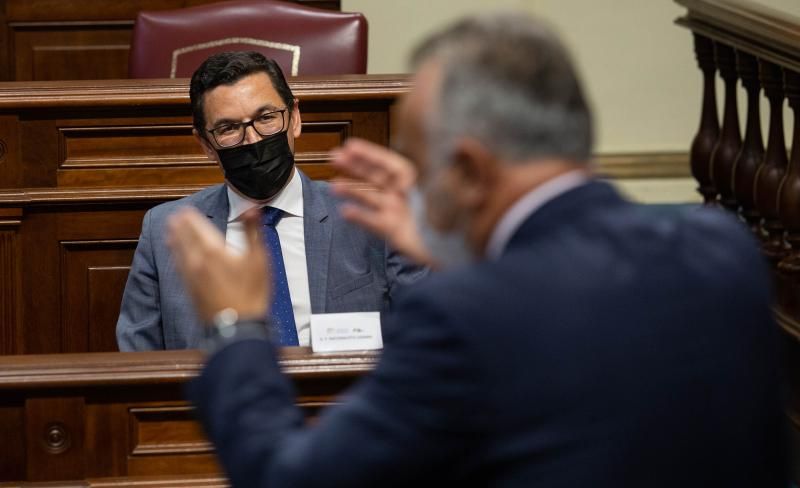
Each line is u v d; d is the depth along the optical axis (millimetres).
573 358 1930
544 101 2016
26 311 5645
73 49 8086
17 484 3820
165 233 5023
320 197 5039
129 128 5574
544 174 2059
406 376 1955
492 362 1919
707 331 2006
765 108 8898
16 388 3760
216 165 5621
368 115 5598
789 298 5871
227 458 2105
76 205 5609
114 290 5668
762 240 6430
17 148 5555
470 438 1934
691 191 9047
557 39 2062
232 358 2182
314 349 4051
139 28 6695
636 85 9109
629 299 1987
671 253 2061
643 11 9039
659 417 1938
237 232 4980
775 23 5898
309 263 4949
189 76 6613
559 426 1913
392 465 1946
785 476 2090
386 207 2271
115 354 3877
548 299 1961
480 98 2010
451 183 2059
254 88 4816
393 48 8758
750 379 2023
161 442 3824
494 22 2074
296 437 2059
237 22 6668
